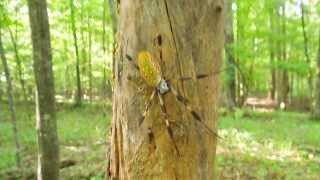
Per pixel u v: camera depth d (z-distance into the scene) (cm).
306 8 2350
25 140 1276
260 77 2566
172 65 290
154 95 289
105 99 2384
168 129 291
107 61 2302
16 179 931
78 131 1454
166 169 295
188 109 294
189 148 296
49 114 707
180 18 289
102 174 891
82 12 2323
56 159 722
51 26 2367
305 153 1138
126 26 297
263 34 2075
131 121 300
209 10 296
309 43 2514
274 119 1914
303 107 2805
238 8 1962
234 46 1783
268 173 909
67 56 2650
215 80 309
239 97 2462
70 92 2975
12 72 2198
